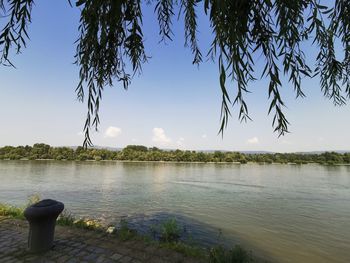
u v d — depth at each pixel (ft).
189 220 63.62
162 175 192.13
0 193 96.68
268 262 38.52
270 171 252.21
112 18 4.52
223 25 3.21
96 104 4.91
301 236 53.57
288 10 3.97
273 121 3.38
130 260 14.30
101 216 64.69
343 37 5.58
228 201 91.76
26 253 14.74
